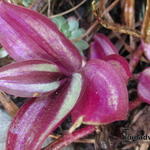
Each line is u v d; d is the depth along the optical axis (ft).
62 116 0.62
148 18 0.79
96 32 0.90
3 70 0.61
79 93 0.64
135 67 0.91
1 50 0.82
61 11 0.92
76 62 0.69
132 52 0.90
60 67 0.69
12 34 0.65
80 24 0.92
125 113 0.63
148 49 0.84
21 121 0.65
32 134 0.63
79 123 0.63
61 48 0.68
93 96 0.64
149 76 0.78
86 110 0.63
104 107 0.63
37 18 0.65
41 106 0.66
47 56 0.68
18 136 0.64
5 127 0.79
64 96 0.64
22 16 0.65
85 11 0.92
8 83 0.61
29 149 0.62
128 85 0.88
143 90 0.78
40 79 0.64
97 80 0.64
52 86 0.66
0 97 0.77
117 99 0.62
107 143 0.78
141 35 0.83
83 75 0.66
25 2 0.85
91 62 0.66
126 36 0.92
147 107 0.84
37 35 0.66
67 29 0.85
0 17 0.64
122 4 0.91
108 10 0.89
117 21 0.94
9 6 0.64
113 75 0.63
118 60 0.72
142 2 0.95
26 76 0.62
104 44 0.82
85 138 0.83
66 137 0.73
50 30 0.66
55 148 0.73
